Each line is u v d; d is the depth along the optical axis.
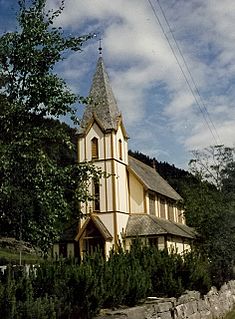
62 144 16.48
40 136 15.15
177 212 59.72
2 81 15.71
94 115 48.28
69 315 12.62
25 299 11.62
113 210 45.66
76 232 45.97
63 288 13.05
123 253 19.66
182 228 55.09
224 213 36.62
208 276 22.30
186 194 47.94
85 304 12.97
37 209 14.96
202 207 40.28
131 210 49.09
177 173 109.69
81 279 13.12
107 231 45.19
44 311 11.16
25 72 15.81
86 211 46.06
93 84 50.41
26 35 15.84
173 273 19.61
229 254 33.22
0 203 14.39
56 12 16.52
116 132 48.25
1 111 15.09
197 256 22.55
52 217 15.05
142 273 17.17
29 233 14.98
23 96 15.66
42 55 16.03
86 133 48.19
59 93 15.66
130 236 45.84
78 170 15.83
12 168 14.05
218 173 43.53
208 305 21.36
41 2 16.28
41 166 14.43
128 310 13.99
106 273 14.91
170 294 18.19
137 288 15.54
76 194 15.77
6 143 14.66
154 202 51.56
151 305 15.46
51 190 14.69
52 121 16.19
